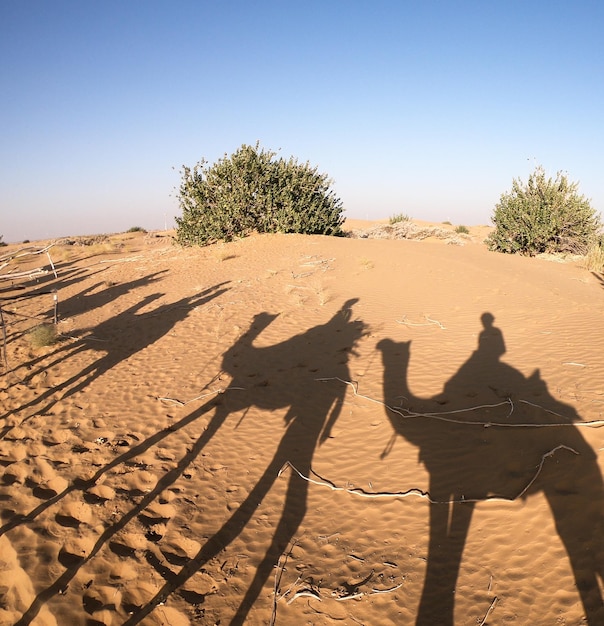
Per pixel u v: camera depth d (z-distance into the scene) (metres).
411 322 9.32
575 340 7.34
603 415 4.86
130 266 18.78
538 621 3.03
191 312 11.31
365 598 3.44
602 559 3.29
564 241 20.28
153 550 3.95
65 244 31.11
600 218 19.89
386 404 6.18
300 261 15.64
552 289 10.92
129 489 4.77
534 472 4.30
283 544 4.05
